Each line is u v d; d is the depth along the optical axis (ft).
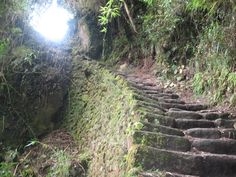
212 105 19.29
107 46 32.76
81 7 33.24
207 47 21.52
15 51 22.52
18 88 22.34
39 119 22.16
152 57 28.30
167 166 11.21
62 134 21.24
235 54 18.51
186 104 19.07
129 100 15.20
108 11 24.84
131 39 31.12
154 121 13.93
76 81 23.29
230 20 18.61
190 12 23.93
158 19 27.58
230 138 14.34
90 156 17.30
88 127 19.43
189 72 23.56
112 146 14.24
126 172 11.10
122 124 14.38
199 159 11.64
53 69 23.44
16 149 19.75
